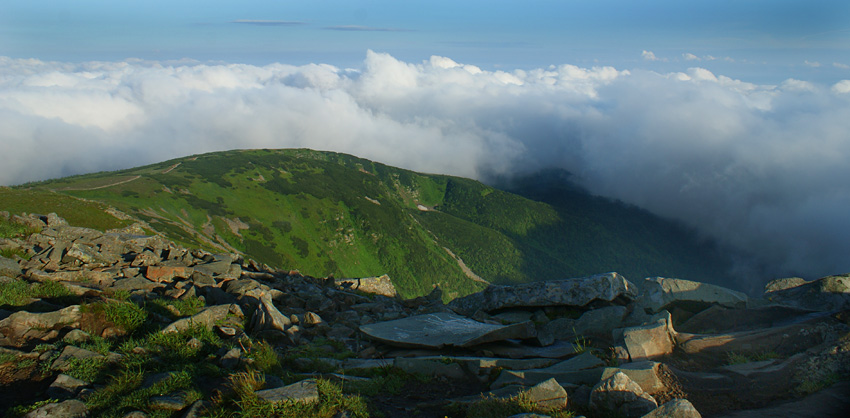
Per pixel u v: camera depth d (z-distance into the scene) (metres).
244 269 18.50
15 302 10.86
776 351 8.61
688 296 11.55
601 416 7.06
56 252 14.66
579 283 13.11
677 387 7.42
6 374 7.99
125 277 14.31
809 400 6.79
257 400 6.94
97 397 7.26
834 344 7.72
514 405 7.15
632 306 11.95
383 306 15.70
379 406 8.02
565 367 8.75
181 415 6.93
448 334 11.12
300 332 12.19
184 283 13.93
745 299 11.14
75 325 9.77
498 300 13.94
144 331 10.10
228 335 10.32
